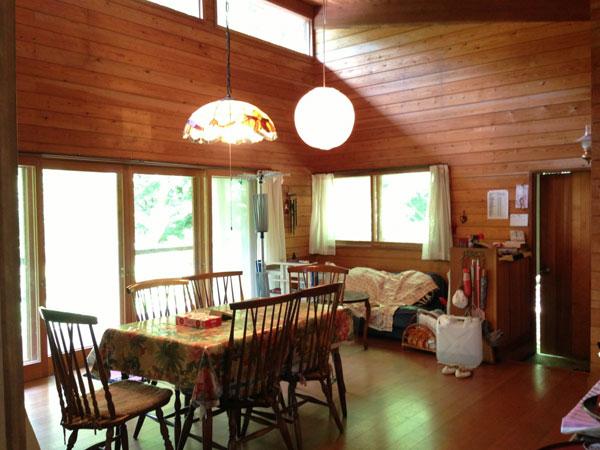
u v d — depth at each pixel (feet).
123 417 8.14
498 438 10.50
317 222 23.70
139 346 9.44
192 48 18.54
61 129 14.94
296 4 22.45
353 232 23.22
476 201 19.27
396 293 19.48
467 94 19.40
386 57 21.56
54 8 14.75
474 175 19.31
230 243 20.39
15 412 2.19
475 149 19.26
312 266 13.62
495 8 17.35
